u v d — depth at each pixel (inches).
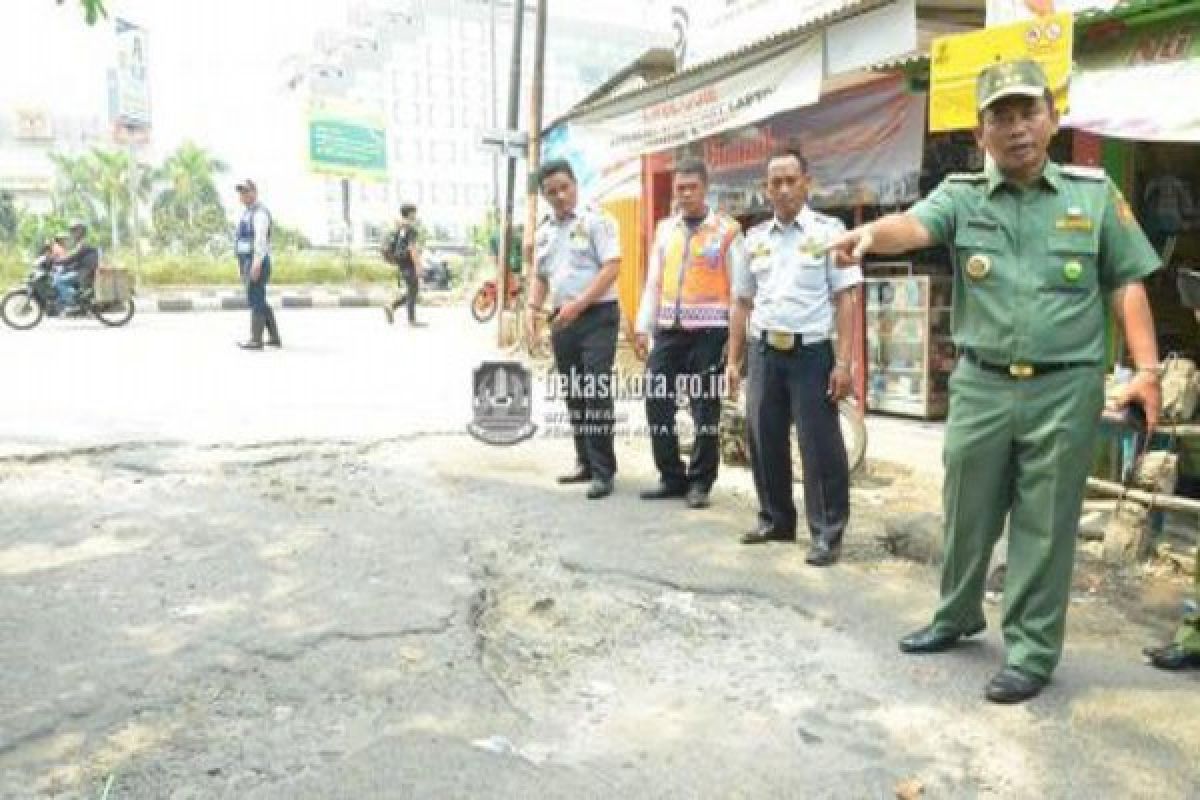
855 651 152.0
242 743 122.2
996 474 140.6
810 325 188.2
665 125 373.4
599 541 204.4
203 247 1660.9
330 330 636.1
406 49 2316.7
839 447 191.5
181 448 278.4
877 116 335.9
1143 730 127.4
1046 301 132.8
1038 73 130.5
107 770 115.8
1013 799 112.0
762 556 196.4
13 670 140.9
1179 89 203.3
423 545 199.5
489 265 1181.1
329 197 2287.2
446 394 375.2
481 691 136.8
